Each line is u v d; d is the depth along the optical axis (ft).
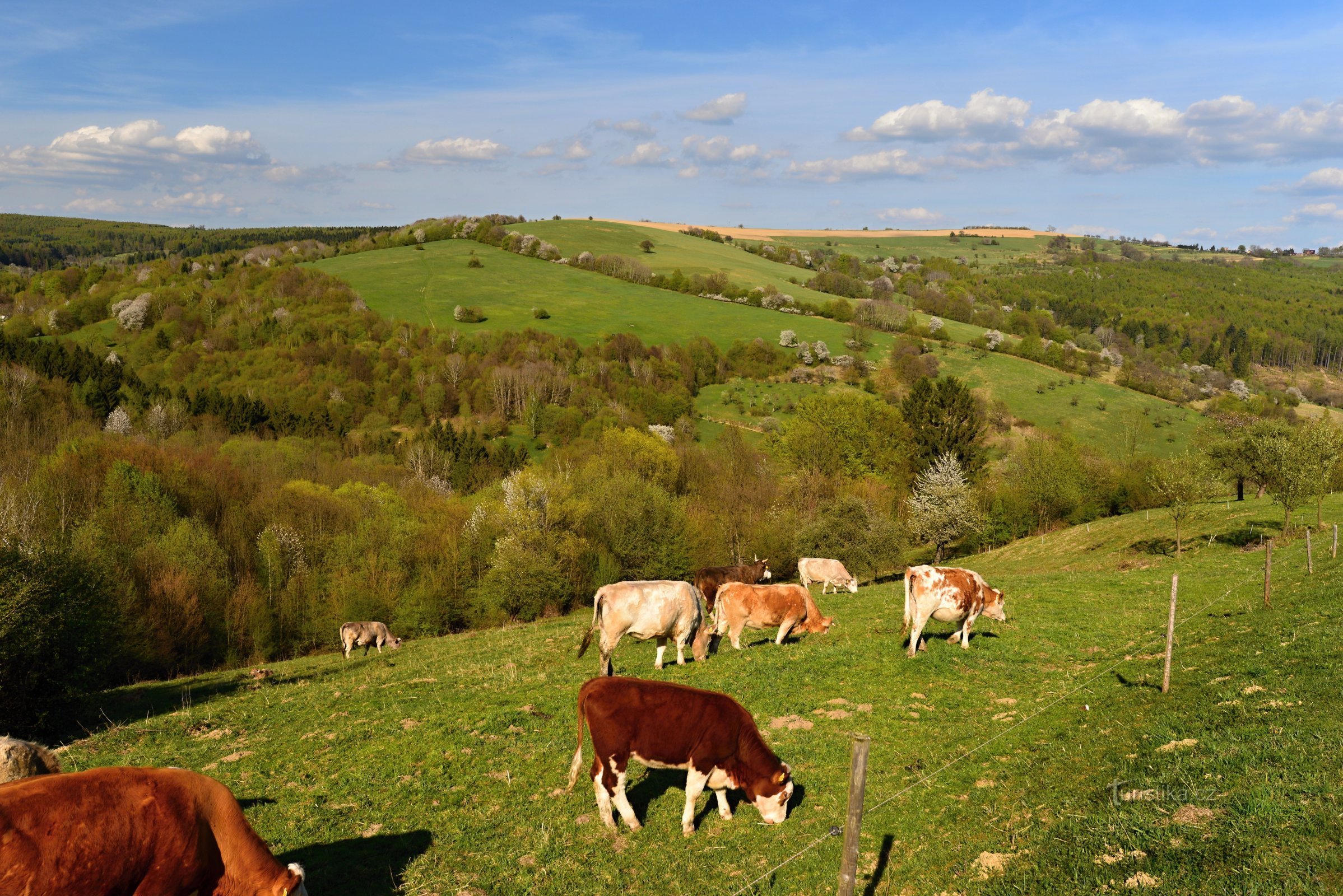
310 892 30.35
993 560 202.08
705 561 197.88
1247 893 22.44
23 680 67.00
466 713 51.26
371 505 197.98
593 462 235.81
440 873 31.68
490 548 175.52
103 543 135.74
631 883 30.89
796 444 254.06
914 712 48.85
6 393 238.89
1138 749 36.94
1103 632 69.87
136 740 53.01
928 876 29.07
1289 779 29.35
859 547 171.01
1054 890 25.45
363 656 105.70
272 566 158.92
